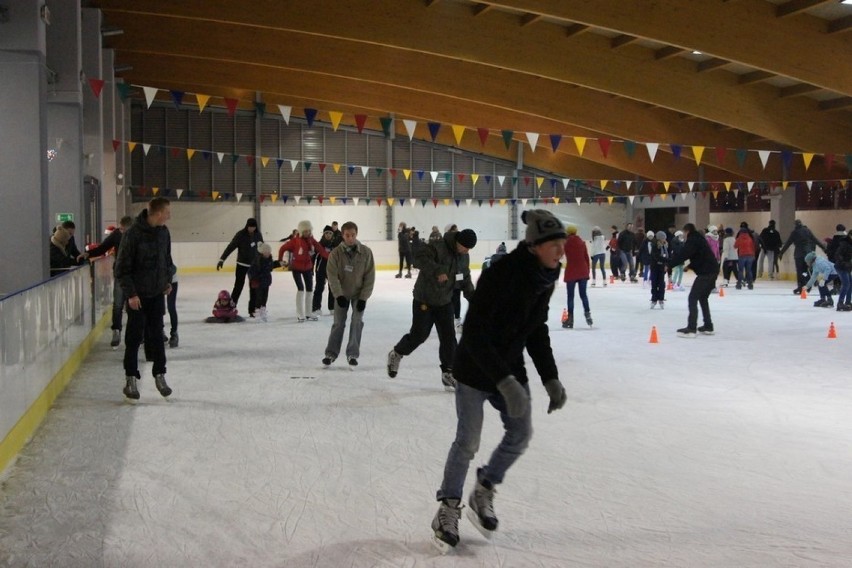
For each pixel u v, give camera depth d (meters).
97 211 15.45
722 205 28.94
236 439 5.57
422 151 32.56
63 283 7.59
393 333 11.62
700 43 15.10
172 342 10.11
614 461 5.05
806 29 15.59
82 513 4.09
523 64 17.52
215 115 30.17
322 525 3.93
